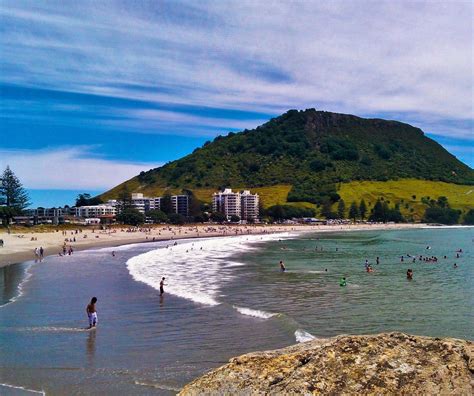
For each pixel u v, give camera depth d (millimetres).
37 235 124938
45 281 47031
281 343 23703
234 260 74188
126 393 16734
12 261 70125
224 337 25016
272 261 73125
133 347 23000
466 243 121500
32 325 27609
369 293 41719
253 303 36188
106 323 28203
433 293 42094
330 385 6973
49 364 20156
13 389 17047
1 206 159625
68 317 29906
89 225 181875
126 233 161250
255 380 7504
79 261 69875
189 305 34125
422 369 7012
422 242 127250
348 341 7859
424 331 27656
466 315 32062
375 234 179875
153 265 64812
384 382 6875
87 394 16641
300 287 45031
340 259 77750
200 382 7906
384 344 7664
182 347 23016
